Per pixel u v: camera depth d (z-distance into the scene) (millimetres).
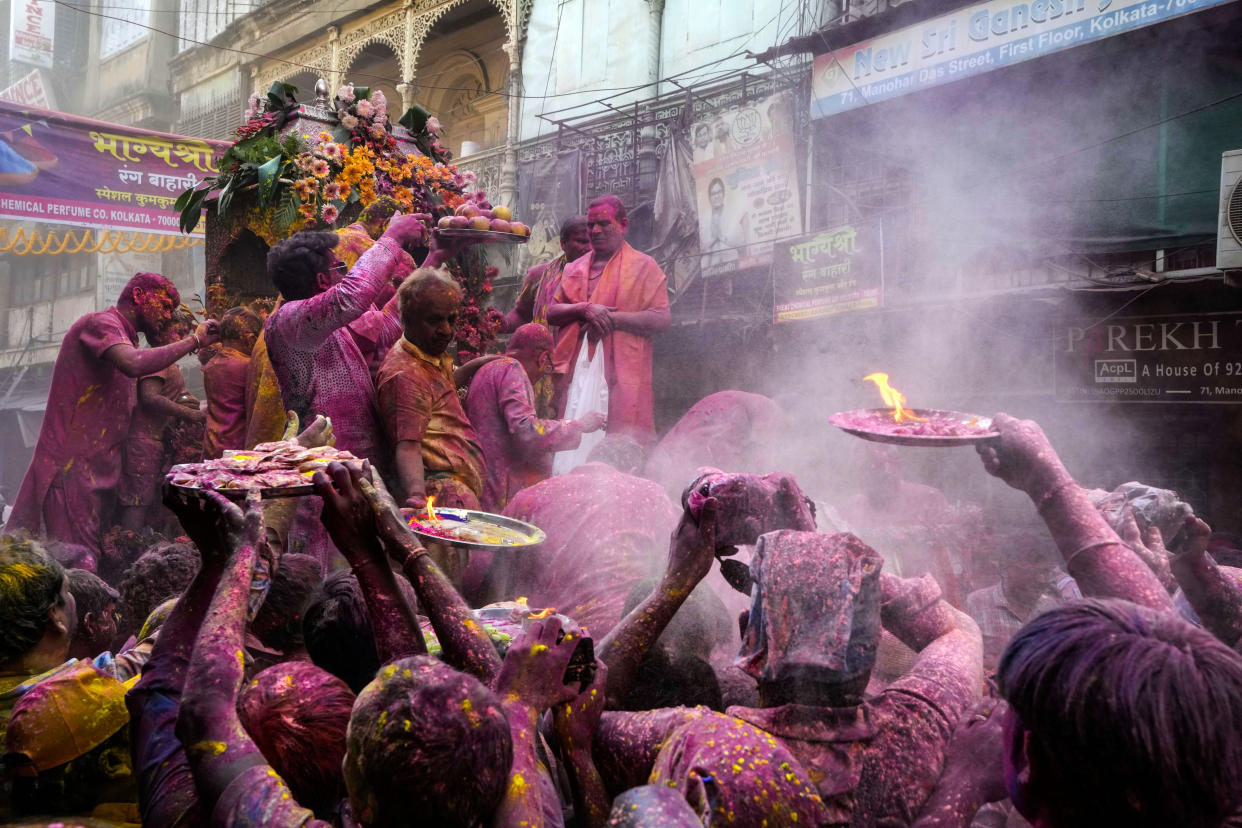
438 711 1002
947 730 1391
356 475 1523
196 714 1250
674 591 1562
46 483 6074
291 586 2041
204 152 12531
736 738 1211
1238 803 858
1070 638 918
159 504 6805
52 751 1635
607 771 1422
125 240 13898
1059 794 926
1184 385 11258
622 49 17156
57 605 1951
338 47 22094
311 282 3686
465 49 21438
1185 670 858
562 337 5391
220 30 25781
